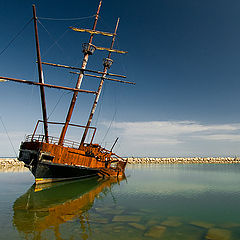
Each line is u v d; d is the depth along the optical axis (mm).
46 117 18969
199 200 13438
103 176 26719
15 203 12047
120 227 8078
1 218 9023
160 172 36094
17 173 30891
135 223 8641
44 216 9430
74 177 21906
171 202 12820
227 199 13781
